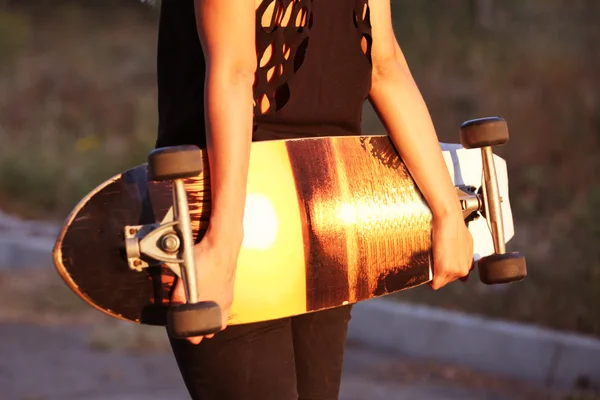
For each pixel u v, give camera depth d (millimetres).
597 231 9023
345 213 2615
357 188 2643
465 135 2754
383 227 2662
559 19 15430
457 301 7875
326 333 2766
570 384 6660
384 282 2660
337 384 2818
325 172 2611
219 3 2354
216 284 2375
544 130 12023
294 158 2586
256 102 2533
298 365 2758
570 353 6695
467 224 2850
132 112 16438
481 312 7637
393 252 2676
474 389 6691
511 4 15938
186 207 2348
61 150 14516
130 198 2490
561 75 13117
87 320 8695
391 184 2699
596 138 11633
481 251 2854
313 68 2557
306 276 2562
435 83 13930
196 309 2285
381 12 2729
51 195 12992
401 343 7684
